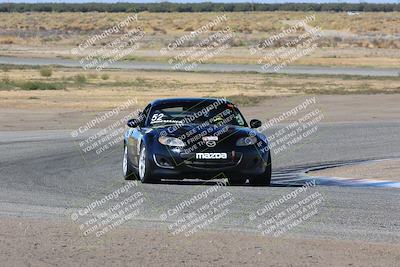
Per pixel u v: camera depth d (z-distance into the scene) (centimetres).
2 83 13012
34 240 2486
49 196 3525
